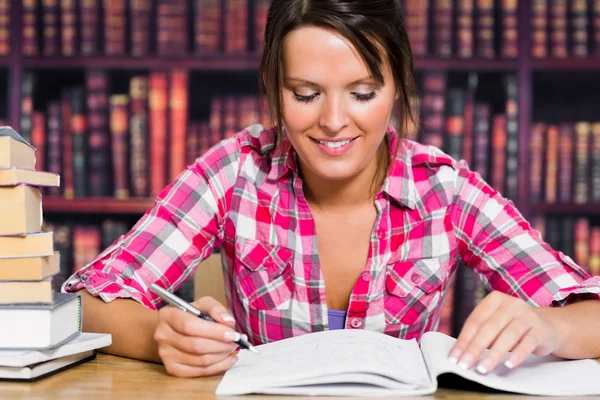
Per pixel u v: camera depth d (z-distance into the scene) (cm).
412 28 245
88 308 98
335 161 101
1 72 264
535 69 245
